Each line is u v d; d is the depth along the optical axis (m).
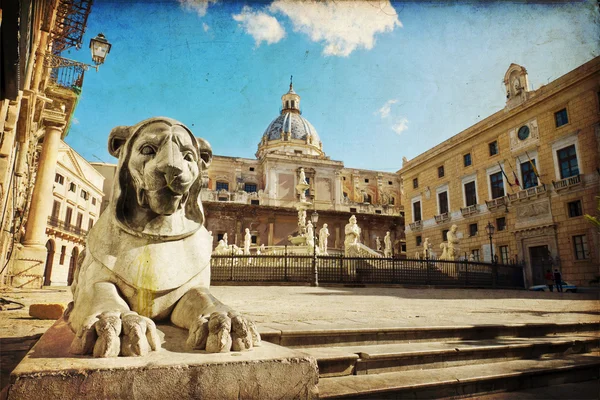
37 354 1.62
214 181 43.16
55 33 6.55
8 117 7.62
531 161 23.08
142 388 1.43
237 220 40.12
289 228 41.44
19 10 3.18
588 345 3.81
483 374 2.76
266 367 1.60
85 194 29.94
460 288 15.16
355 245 19.19
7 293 8.65
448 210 29.91
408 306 6.34
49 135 13.88
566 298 9.98
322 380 2.52
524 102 23.50
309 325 3.34
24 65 4.02
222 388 1.52
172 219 2.21
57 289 12.78
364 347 3.05
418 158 33.50
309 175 43.66
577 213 20.52
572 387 2.92
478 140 27.47
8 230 11.25
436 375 2.71
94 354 1.60
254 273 13.99
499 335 3.73
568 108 20.94
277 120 51.69
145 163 2.06
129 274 2.08
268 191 42.00
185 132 2.18
